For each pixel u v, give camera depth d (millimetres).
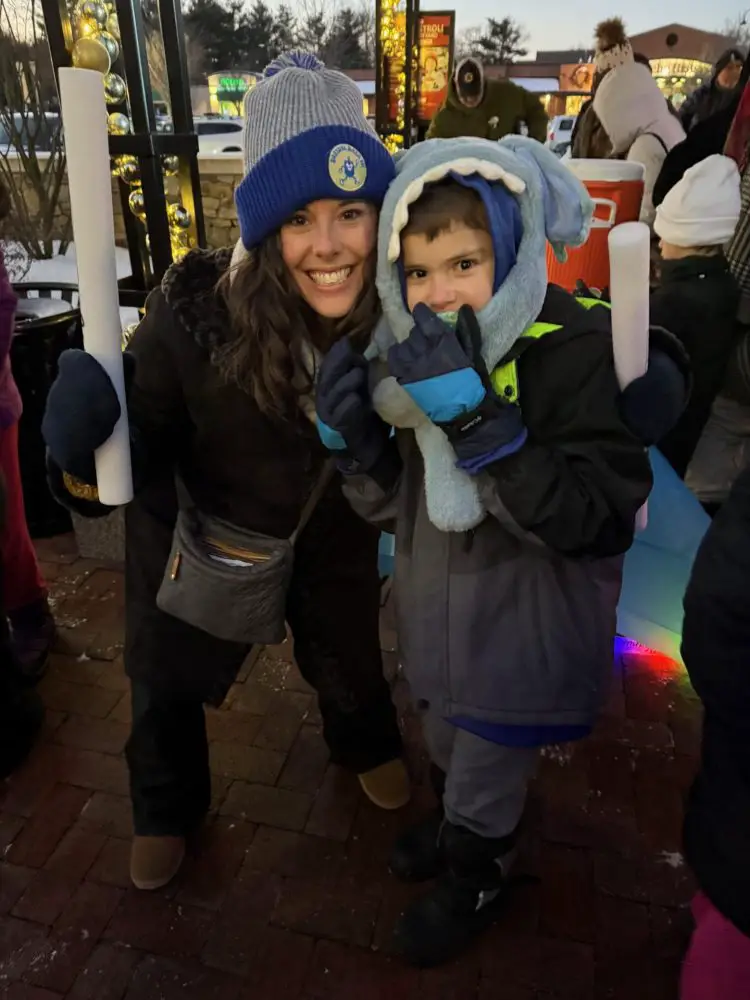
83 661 2510
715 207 2533
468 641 1276
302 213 1149
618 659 2480
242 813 1979
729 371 2836
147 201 2775
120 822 1963
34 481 3070
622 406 1084
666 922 1708
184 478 1521
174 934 1695
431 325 1037
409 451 1319
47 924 1719
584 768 2092
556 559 1250
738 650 885
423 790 2047
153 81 2855
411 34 5562
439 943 1604
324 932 1696
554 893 1769
